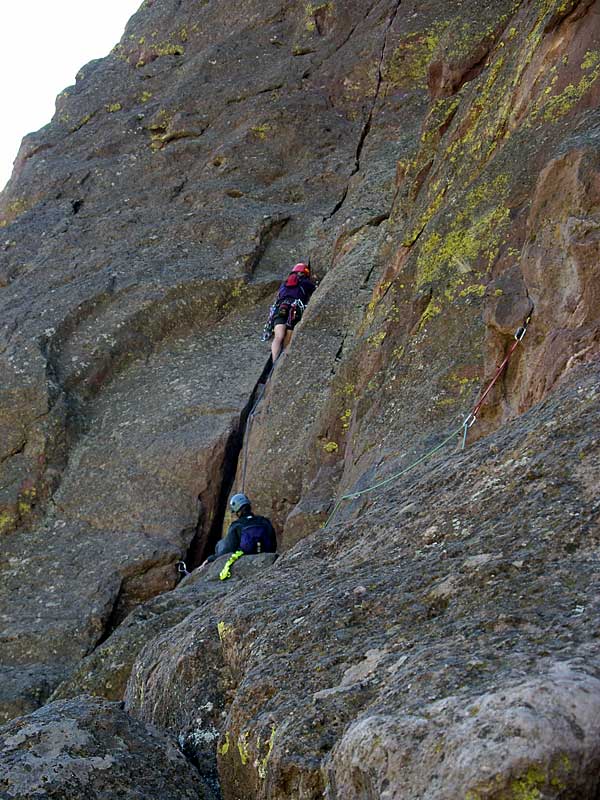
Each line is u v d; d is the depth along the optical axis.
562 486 4.08
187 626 5.04
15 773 3.57
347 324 13.33
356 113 19.62
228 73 21.78
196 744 4.10
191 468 12.83
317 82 20.44
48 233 18.25
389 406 9.63
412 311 10.20
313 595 4.27
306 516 10.45
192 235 17.05
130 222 18.00
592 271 6.64
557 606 3.27
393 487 5.47
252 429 12.96
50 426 13.66
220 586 8.76
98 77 23.67
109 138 21.05
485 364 7.58
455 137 11.62
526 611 3.29
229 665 4.34
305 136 19.05
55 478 13.35
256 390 13.85
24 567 12.27
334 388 11.43
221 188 18.20
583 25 9.98
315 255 15.91
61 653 11.02
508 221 9.61
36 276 16.97
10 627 11.33
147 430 13.58
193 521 12.51
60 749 3.74
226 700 4.22
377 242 14.41
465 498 4.50
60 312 15.31
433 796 2.49
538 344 7.11
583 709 2.52
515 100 10.53
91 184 19.75
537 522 3.89
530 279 7.26
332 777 2.90
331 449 11.24
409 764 2.62
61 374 14.42
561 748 2.43
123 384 14.65
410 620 3.66
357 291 13.68
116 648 7.82
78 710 4.01
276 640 3.98
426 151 12.80
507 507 4.20
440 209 10.93
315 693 3.42
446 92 13.04
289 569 4.91
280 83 20.62
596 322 6.56
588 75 9.59
